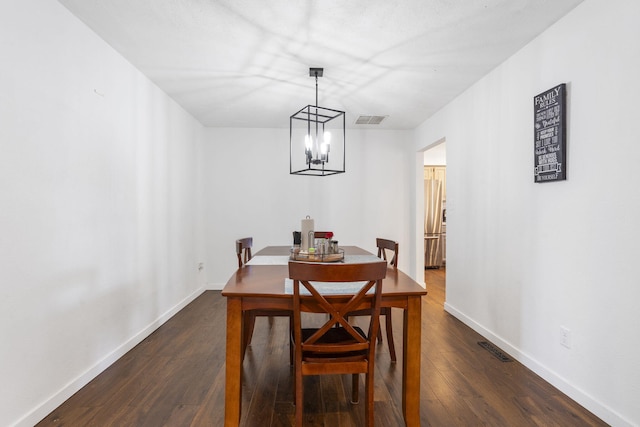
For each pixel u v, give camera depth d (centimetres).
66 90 208
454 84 330
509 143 273
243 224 501
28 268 178
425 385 222
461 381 228
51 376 193
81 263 221
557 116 215
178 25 227
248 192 501
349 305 163
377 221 513
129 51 264
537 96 233
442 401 204
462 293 355
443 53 265
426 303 426
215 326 338
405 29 229
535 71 242
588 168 196
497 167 290
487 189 305
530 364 245
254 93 357
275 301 175
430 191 676
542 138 229
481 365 252
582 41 200
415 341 177
